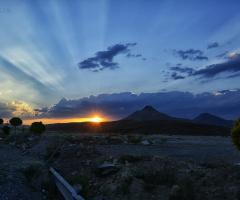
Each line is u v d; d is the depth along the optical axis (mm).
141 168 7773
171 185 6211
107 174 8148
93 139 20172
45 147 14562
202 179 6578
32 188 6656
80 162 10039
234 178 6406
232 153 14500
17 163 9281
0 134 27453
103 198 6297
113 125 130000
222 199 5227
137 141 21922
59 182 6301
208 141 26312
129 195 5984
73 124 147500
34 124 23000
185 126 84312
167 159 8945
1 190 5738
